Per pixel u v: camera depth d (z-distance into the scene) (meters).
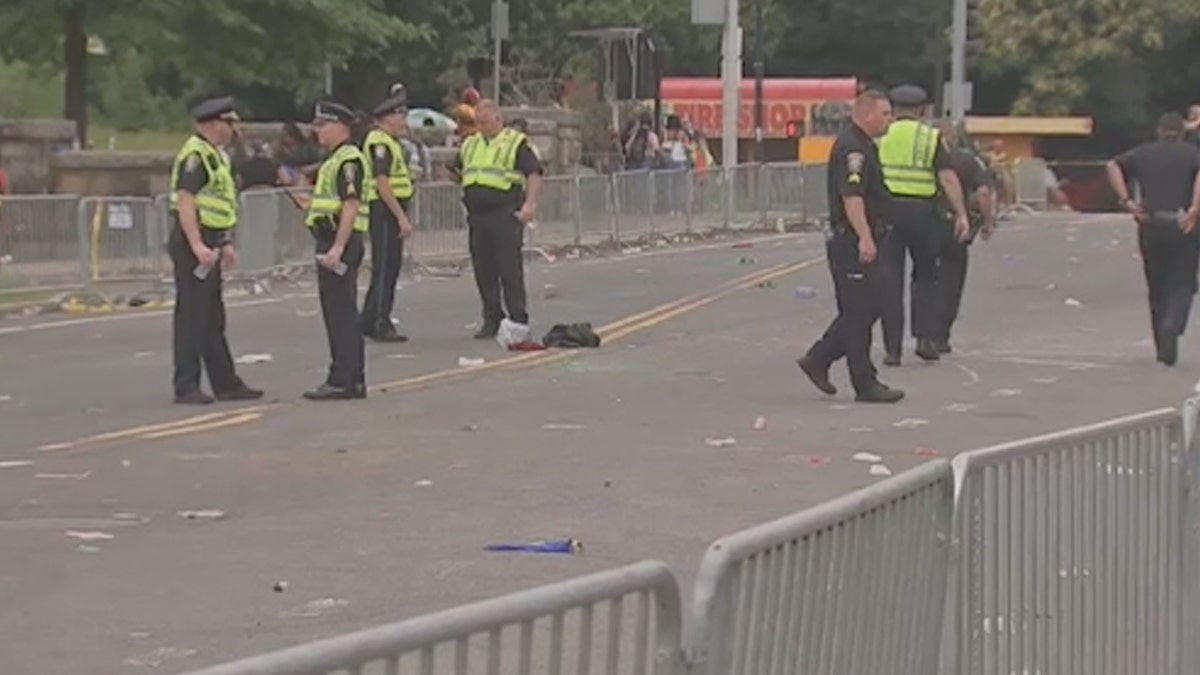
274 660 11.45
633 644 14.59
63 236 85.25
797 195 150.00
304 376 60.53
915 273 64.44
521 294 68.50
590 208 122.88
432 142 154.12
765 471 43.41
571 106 175.00
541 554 34.69
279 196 95.56
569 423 50.59
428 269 104.00
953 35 185.38
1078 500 23.77
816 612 17.33
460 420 51.00
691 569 33.03
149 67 184.00
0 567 33.38
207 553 34.69
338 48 138.62
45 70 148.38
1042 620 22.86
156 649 28.19
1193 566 27.52
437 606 30.83
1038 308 85.88
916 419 51.50
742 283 96.44
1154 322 64.31
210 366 54.47
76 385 58.31
